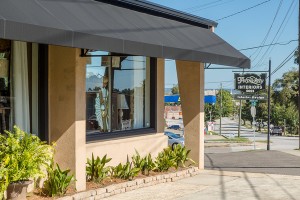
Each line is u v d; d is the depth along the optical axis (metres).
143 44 8.68
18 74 9.09
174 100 41.88
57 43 6.87
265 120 91.25
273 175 13.08
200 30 12.73
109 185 9.72
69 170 8.66
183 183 11.38
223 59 11.59
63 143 9.15
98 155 10.69
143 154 12.28
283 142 50.53
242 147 38.09
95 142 10.81
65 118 9.12
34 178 8.10
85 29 7.47
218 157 22.45
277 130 76.38
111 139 11.34
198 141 13.40
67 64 9.07
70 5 8.16
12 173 7.48
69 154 9.09
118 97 12.09
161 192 10.12
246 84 41.03
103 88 11.61
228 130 87.50
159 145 12.97
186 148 13.54
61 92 9.16
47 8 7.35
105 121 11.58
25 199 7.89
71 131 9.07
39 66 9.25
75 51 8.98
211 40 12.31
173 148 13.21
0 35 6.05
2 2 6.56
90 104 11.14
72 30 7.11
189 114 13.48
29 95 9.31
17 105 9.07
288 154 24.38
